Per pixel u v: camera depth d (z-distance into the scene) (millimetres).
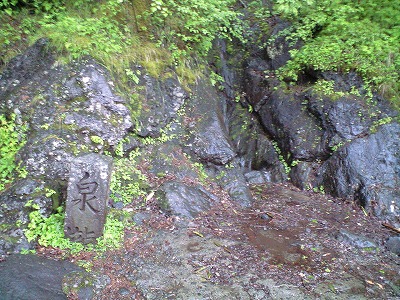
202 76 8016
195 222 5484
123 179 5906
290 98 8109
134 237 5012
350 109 7316
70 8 7121
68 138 5680
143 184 5977
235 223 5719
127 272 4391
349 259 5016
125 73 6691
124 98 6352
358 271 4766
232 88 9102
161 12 6965
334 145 7199
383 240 5598
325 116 7461
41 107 5801
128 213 5379
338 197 6820
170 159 6566
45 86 5938
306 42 8523
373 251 5270
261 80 8742
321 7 8648
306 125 7703
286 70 8438
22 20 6809
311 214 6289
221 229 5453
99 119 5996
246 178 7586
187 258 4688
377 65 7449
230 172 7027
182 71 7508
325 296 4215
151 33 7520
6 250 4445
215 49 9211
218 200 6258
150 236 5062
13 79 6086
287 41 8812
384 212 6273
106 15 7234
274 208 6418
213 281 4332
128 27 7297
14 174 5320
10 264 4184
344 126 7230
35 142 5480
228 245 5047
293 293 4215
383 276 4711
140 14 7539
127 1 7445
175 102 7191
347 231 5605
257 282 4355
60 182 5309
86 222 4707
